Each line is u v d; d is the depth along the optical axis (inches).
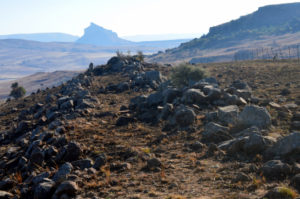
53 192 510.3
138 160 633.6
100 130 978.7
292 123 767.1
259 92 1413.6
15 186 623.5
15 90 4601.4
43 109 1849.2
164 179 493.7
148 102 1249.4
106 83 2610.7
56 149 765.9
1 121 2003.0
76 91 2123.5
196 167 547.2
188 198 407.5
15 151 995.9
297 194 371.9
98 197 446.3
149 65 3565.5
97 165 616.1
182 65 1825.8
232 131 752.3
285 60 3533.5
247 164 519.8
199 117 932.0
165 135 820.6
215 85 1256.2
